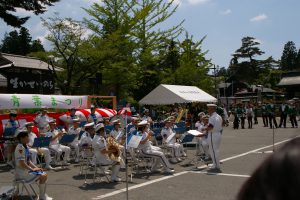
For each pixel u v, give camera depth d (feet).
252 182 2.37
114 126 43.91
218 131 38.93
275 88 270.67
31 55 87.97
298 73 169.89
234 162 43.42
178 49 145.18
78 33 87.30
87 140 37.11
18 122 49.88
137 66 108.47
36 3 79.10
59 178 36.63
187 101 69.62
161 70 132.98
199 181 33.86
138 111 103.45
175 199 27.91
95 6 106.93
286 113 92.48
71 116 55.01
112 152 34.04
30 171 27.14
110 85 102.37
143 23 111.34
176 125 53.67
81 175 37.96
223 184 32.40
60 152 43.06
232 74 313.32
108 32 106.93
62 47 87.71
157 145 50.16
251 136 74.23
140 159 40.24
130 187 32.19
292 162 2.22
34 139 38.55
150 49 112.16
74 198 28.78
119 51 93.76
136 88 113.60
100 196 29.25
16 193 27.55
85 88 93.97
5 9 78.43
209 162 44.19
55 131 44.75
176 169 40.32
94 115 56.03
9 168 42.14
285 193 2.18
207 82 141.90
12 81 73.51
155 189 31.24
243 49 326.44
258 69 319.47
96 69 90.58
